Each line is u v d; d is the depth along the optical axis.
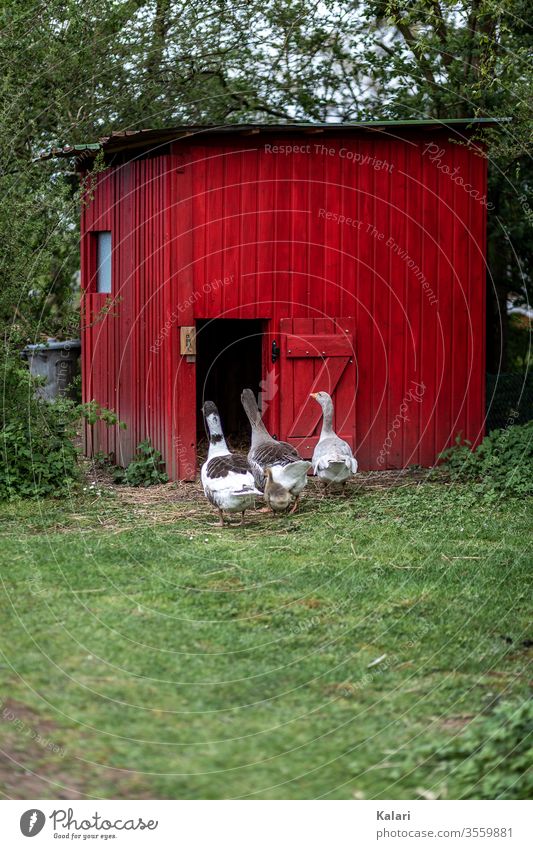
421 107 15.10
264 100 15.88
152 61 15.52
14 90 13.73
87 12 14.69
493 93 13.55
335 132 11.34
